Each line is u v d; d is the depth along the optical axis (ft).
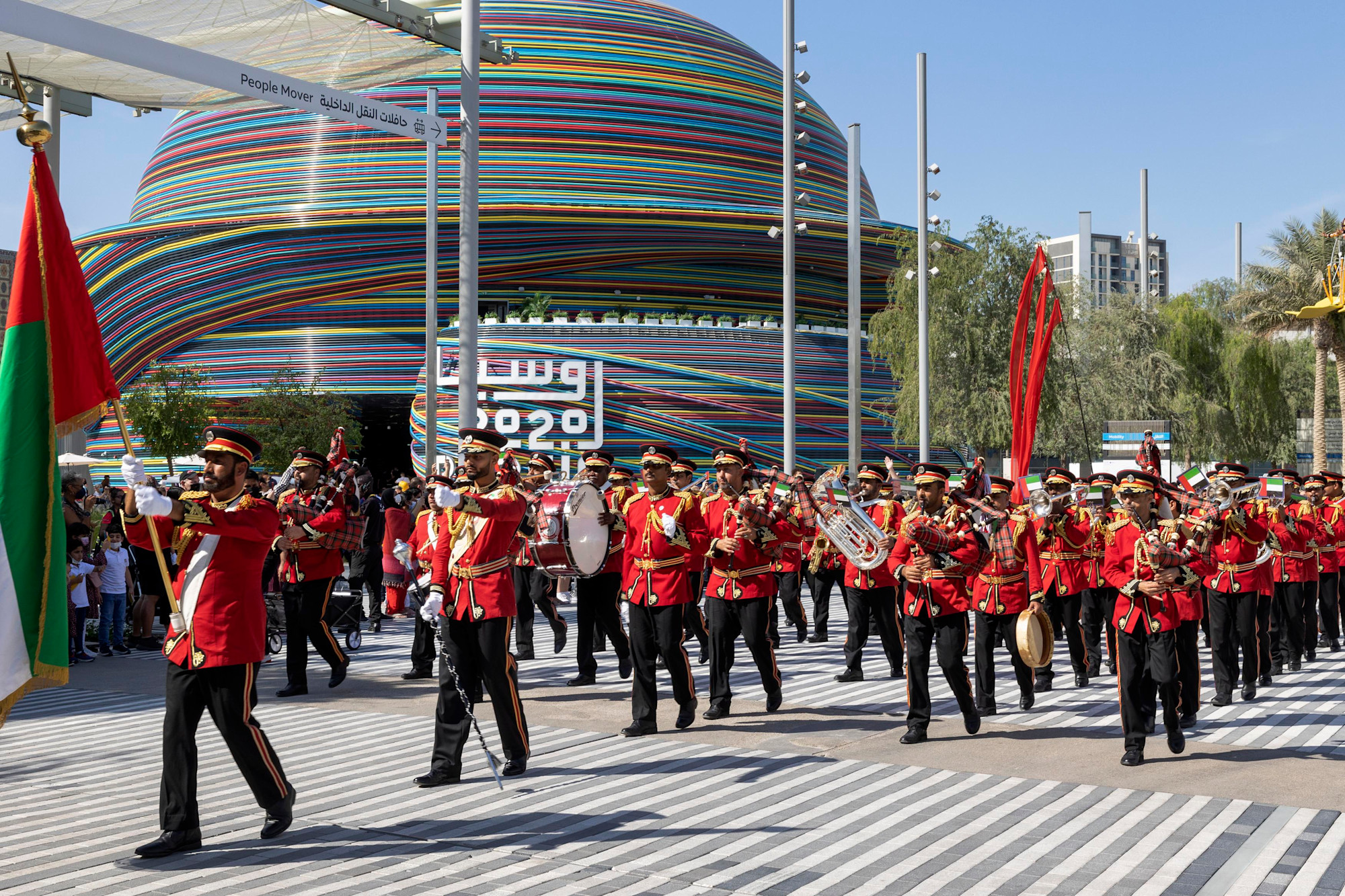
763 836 22.50
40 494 21.81
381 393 153.07
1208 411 163.12
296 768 28.91
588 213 151.23
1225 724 34.58
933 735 32.86
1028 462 55.47
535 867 20.53
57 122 45.34
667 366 139.95
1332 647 54.90
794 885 19.61
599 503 33.32
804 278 170.40
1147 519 29.43
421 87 150.10
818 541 54.75
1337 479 55.42
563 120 157.17
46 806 25.53
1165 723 29.71
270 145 155.94
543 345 138.31
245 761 22.07
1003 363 121.70
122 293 154.40
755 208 157.79
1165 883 19.66
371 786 26.91
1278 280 155.22
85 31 31.09
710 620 36.11
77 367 22.40
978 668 36.29
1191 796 25.55
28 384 21.93
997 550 33.76
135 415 136.87
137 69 38.27
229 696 21.84
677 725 33.81
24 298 22.12
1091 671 44.73
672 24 169.07
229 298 156.56
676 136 161.89
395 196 150.92
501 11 161.89
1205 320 169.89
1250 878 19.90
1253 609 38.91
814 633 58.75
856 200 82.48
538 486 44.70
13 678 21.17
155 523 21.62
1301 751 30.40
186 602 21.71
